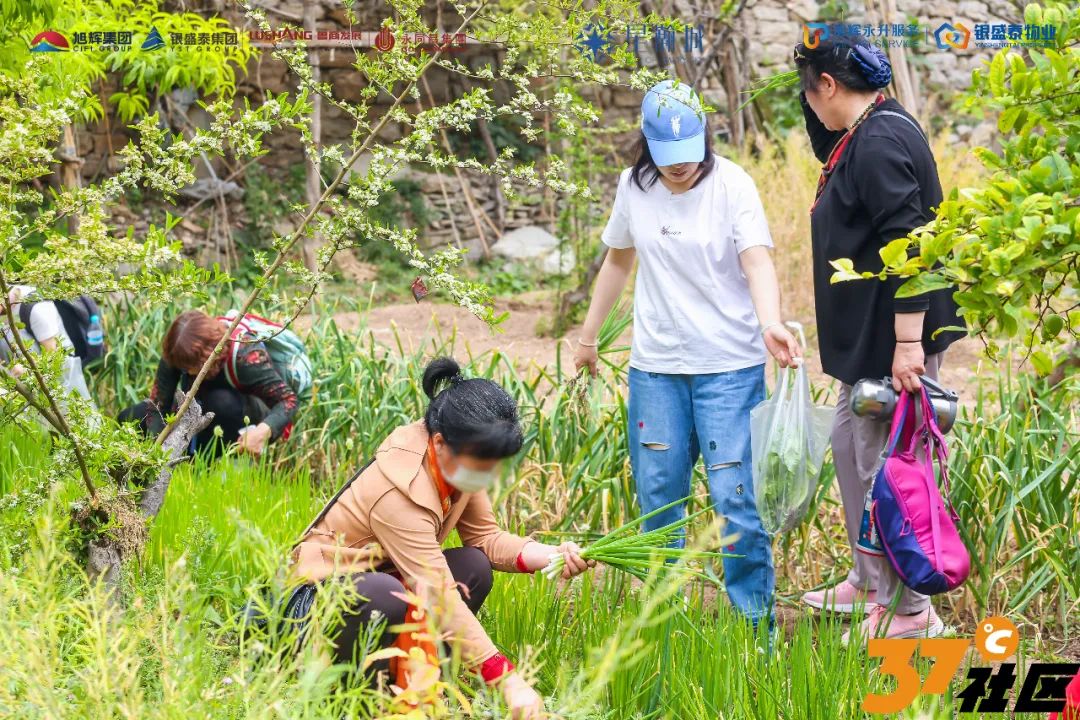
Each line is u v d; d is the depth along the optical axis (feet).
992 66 9.73
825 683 9.23
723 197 11.64
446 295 10.10
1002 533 12.71
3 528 9.47
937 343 11.74
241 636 7.52
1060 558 12.75
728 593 12.09
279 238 10.32
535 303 35.58
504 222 43.29
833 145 12.57
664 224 11.80
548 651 10.36
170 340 15.90
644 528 12.42
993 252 8.00
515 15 10.13
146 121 9.57
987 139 40.96
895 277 11.16
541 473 15.30
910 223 11.03
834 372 12.06
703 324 11.70
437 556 9.09
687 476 12.35
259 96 40.88
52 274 9.25
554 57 10.27
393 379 18.24
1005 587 13.07
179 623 7.41
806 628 10.16
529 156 43.91
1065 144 9.57
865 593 11.99
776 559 14.48
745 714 9.15
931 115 40.68
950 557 11.07
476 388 8.95
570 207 30.42
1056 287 9.32
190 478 14.14
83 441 9.81
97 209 9.36
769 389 20.43
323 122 42.09
